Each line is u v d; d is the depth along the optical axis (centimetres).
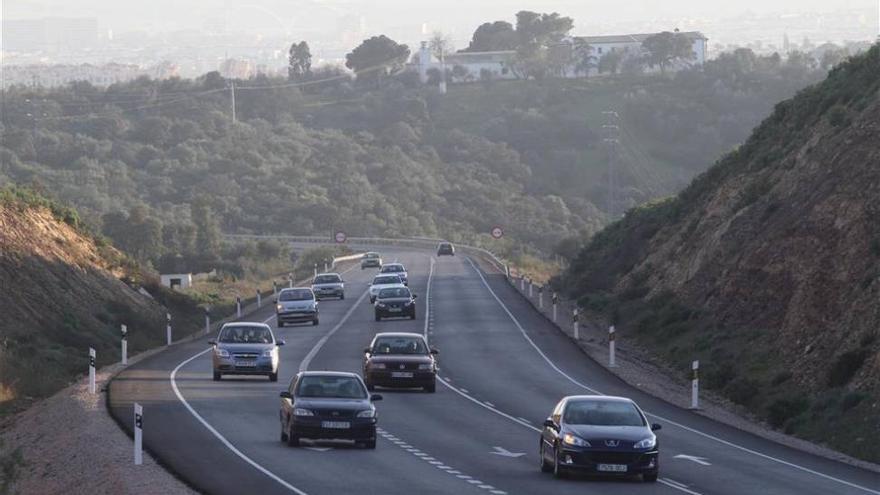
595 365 11062
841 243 10206
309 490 5266
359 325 14638
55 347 11981
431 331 13875
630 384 9912
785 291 11031
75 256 15188
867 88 12812
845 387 8469
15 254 13800
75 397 8550
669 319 12725
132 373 10238
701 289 12900
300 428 6469
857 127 11788
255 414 7831
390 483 5512
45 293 13488
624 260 17512
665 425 7931
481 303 17288
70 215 16512
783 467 6425
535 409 8450
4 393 9562
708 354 11012
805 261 10994
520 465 6222
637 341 12875
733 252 12675
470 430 7475
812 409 8250
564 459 5700
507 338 13162
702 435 7556
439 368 10850
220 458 6131
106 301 14538
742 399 9181
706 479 5916
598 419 5891
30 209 15488
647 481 5766
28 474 6456
